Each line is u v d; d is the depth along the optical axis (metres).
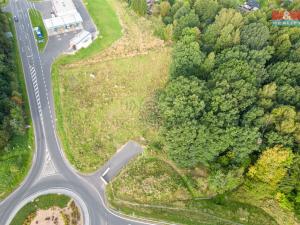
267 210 86.38
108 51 119.50
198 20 121.56
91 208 81.94
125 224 79.75
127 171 90.62
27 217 78.75
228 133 85.31
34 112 99.38
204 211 84.31
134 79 112.81
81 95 105.50
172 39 123.38
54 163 89.56
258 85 99.12
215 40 115.69
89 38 120.12
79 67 113.56
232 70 96.88
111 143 95.94
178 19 122.88
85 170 88.94
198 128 85.62
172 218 81.06
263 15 123.06
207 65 104.25
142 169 91.81
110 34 125.81
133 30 127.56
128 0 142.38
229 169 87.75
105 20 131.88
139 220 80.44
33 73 110.19
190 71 105.69
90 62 115.56
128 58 117.94
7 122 87.88
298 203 82.56
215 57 109.00
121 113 103.12
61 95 104.00
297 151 82.88
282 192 83.94
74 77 110.31
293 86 98.44
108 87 109.38
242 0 155.12
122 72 114.12
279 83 99.88
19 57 115.06
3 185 82.81
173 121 91.06
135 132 99.50
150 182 88.56
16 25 127.88
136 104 106.00
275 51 113.69
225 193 89.56
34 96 103.38
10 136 88.94
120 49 120.25
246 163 87.75
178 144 87.62
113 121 100.69
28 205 81.06
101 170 89.94
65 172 88.19
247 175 86.44
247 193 87.81
